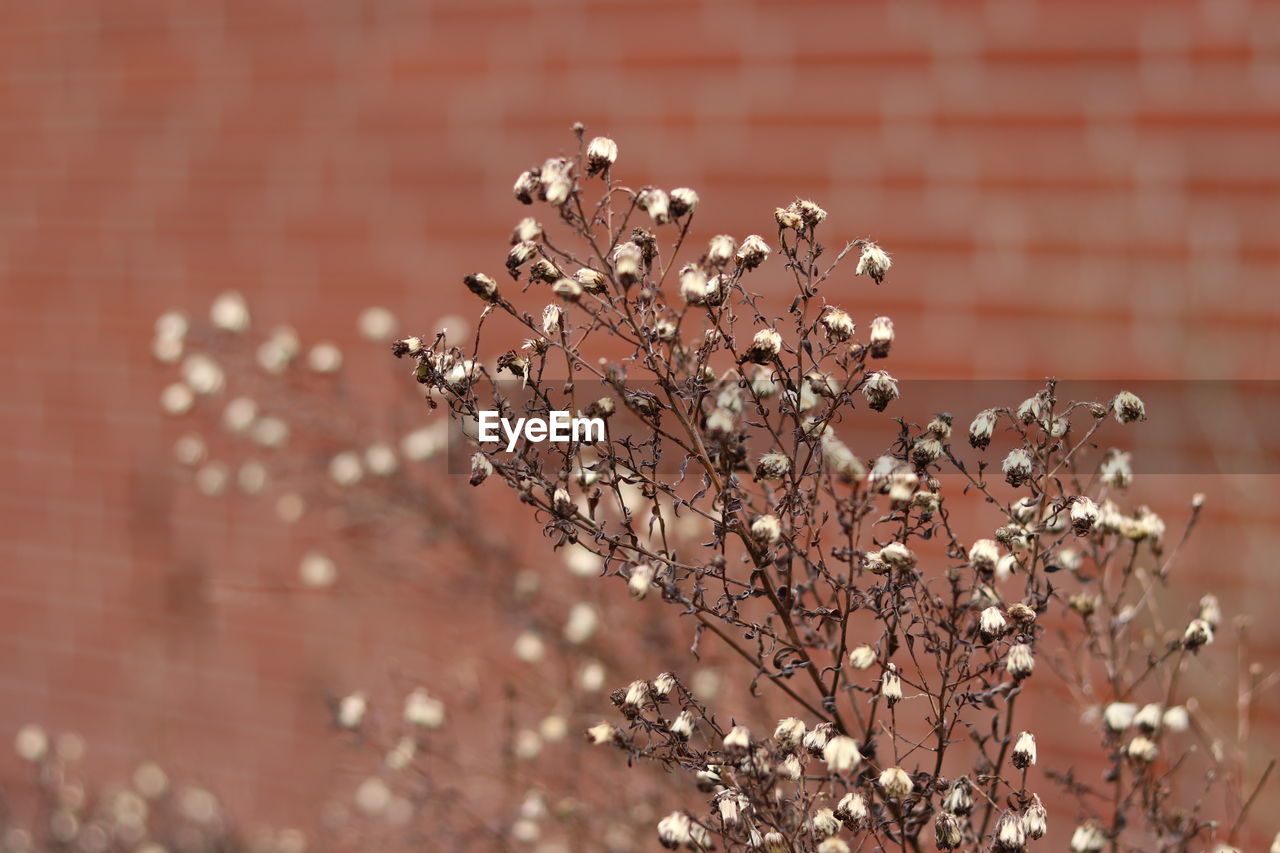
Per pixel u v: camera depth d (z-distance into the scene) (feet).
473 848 6.27
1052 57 7.29
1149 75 7.08
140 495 10.54
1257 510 6.82
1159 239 7.08
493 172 8.82
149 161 10.27
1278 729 6.41
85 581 10.88
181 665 10.33
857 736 4.29
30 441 11.07
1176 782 5.05
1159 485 7.04
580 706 5.45
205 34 9.95
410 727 6.42
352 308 9.41
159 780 8.32
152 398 10.48
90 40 10.46
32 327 10.97
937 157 7.56
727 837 3.35
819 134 7.84
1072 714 6.85
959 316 7.53
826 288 7.79
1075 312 7.26
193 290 10.16
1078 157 7.25
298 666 9.73
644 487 3.50
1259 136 6.86
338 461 6.15
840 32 7.77
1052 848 6.91
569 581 6.16
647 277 3.42
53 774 7.87
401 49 9.15
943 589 6.21
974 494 7.00
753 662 3.52
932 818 3.89
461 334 6.68
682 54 8.20
